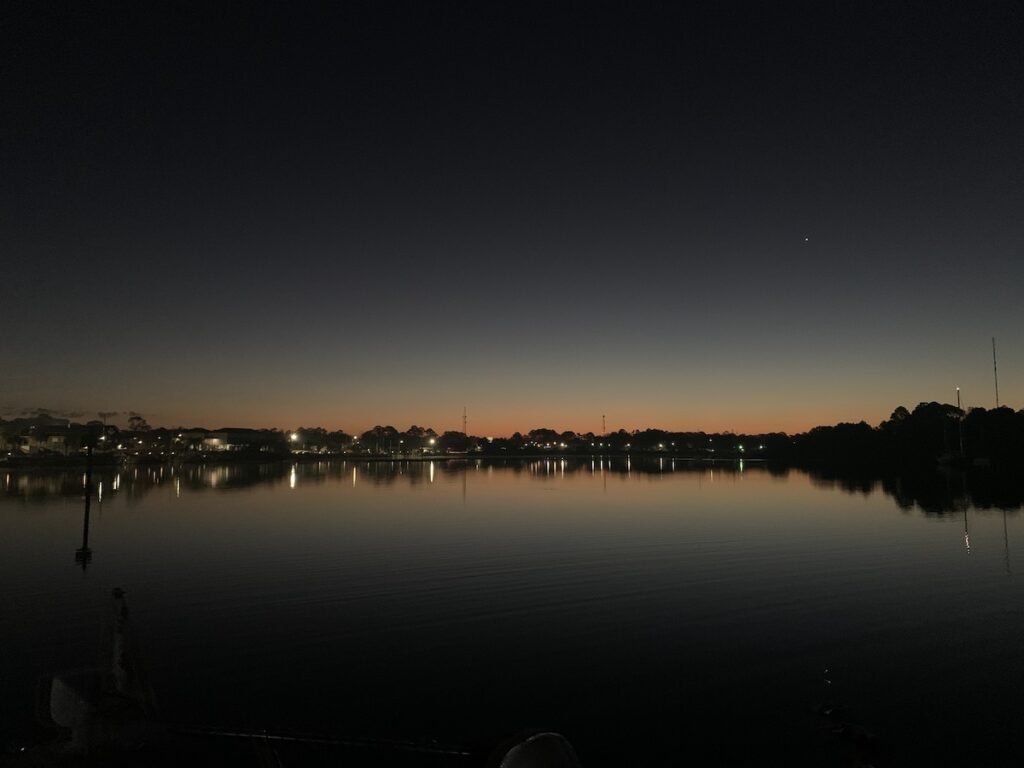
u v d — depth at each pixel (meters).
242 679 15.15
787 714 13.38
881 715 13.30
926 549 31.70
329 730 12.59
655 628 19.03
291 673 15.53
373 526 41.31
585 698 14.21
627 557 29.98
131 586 24.22
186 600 22.19
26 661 16.14
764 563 28.53
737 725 12.91
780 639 18.03
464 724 12.90
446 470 139.75
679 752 11.88
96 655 16.52
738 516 46.12
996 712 13.39
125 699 11.70
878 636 18.23
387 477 106.50
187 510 50.94
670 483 86.25
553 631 18.81
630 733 12.62
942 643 17.62
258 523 42.88
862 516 45.28
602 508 52.28
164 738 11.60
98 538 36.09
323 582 24.95
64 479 95.44
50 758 10.88
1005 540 34.03
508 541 35.00
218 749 11.47
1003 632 18.53
